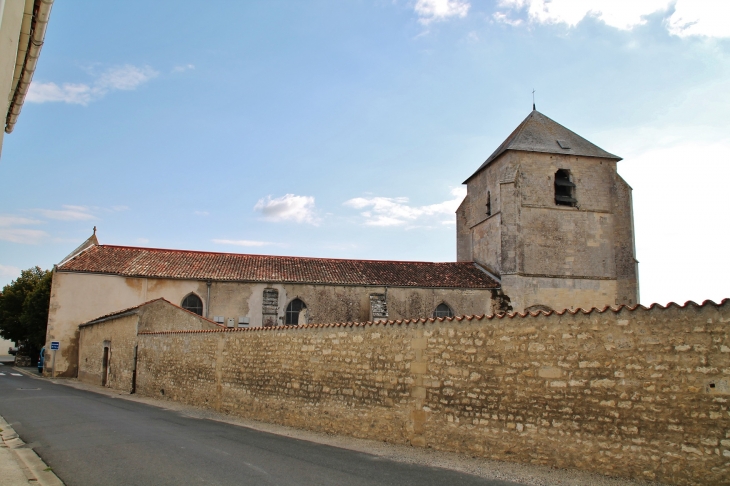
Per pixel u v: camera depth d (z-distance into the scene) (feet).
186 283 111.96
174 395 74.74
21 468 32.04
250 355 61.11
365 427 47.09
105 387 97.76
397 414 44.88
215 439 44.60
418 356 44.19
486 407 39.37
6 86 24.13
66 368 115.24
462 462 37.63
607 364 34.12
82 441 41.83
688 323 31.42
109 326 100.83
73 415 56.49
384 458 38.96
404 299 117.08
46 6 29.91
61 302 114.42
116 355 95.71
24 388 89.30
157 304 90.12
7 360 228.63
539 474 33.96
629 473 32.24
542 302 121.49
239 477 31.40
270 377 57.77
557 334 36.60
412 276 122.31
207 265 118.52
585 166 130.11
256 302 113.29
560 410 35.68
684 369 31.17
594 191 129.29
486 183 137.49
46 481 29.99
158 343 81.05
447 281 121.29
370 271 122.62
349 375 49.39
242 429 51.80
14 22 24.57
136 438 43.42
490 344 39.86
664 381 31.81
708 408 30.07
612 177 130.72
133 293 111.86
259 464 35.17
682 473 30.42
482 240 136.36
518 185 125.29
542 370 36.88
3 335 186.50
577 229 126.62
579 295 123.75
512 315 39.01
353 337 49.65
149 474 31.68
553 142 131.23
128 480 30.35
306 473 33.19
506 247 122.42
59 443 41.04
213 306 111.55
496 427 38.60
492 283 122.62
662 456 31.27
